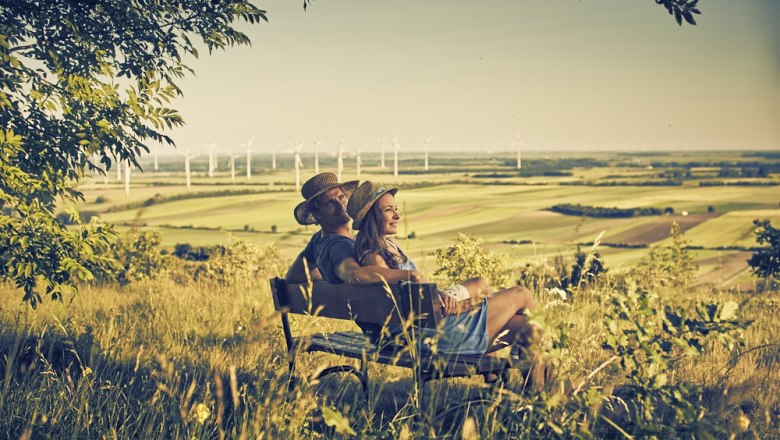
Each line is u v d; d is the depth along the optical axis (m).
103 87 6.90
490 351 4.37
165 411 3.94
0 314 7.12
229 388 4.73
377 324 4.26
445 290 4.30
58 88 6.96
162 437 3.64
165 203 158.12
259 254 14.38
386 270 4.07
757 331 7.37
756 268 12.28
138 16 7.24
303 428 3.64
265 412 3.48
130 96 6.94
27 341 5.49
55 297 6.24
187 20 7.27
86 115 7.02
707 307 3.26
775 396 4.78
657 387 3.15
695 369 5.39
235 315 8.30
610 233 100.56
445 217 128.12
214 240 88.00
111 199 167.62
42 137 6.83
